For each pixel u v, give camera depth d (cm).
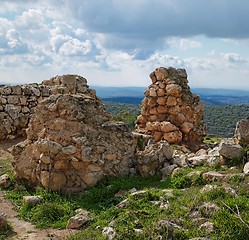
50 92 1622
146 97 1586
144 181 941
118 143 1007
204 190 738
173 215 652
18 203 879
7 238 688
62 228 733
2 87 1568
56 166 937
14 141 1528
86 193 897
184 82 1589
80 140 946
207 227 595
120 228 635
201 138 1568
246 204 654
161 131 1495
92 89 1627
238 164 918
